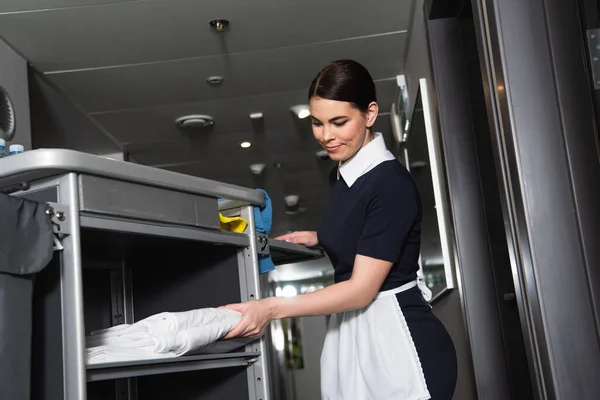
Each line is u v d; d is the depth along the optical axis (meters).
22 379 1.06
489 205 2.61
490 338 2.67
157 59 3.93
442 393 1.49
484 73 1.66
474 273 2.72
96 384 1.80
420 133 3.39
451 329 3.25
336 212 1.59
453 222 2.76
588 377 1.42
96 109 4.61
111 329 1.36
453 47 2.93
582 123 1.49
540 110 1.51
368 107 1.56
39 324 1.16
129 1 3.24
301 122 5.21
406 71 4.24
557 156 1.49
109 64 3.94
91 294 1.83
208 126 5.12
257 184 6.95
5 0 3.13
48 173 1.16
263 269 1.67
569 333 1.44
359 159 1.56
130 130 5.09
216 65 4.09
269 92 4.58
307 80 4.45
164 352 1.31
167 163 6.03
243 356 1.54
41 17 3.32
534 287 1.47
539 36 1.53
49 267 1.16
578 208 1.46
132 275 1.86
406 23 3.75
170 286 1.79
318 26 3.71
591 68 1.46
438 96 2.88
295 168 6.44
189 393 1.75
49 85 4.16
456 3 2.82
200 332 1.36
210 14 3.46
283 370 10.23
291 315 1.49
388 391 1.47
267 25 3.64
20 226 1.07
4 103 3.44
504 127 1.55
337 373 1.62
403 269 1.54
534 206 1.48
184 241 1.56
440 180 3.00
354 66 1.53
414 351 1.48
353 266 1.55
